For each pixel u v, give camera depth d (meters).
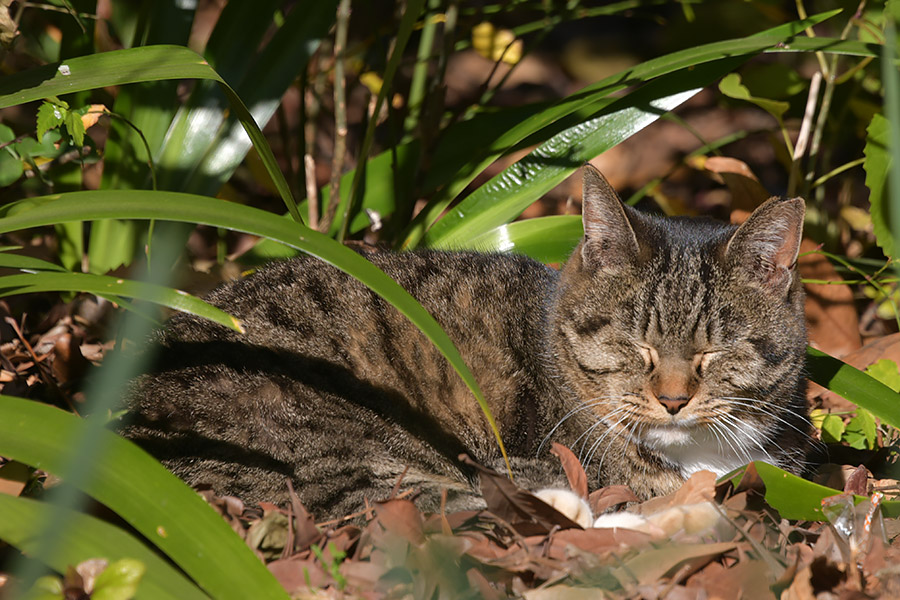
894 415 4.68
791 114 7.28
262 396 4.37
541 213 8.94
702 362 4.53
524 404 4.73
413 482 4.46
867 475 4.62
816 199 7.18
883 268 5.66
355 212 6.45
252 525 3.57
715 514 3.73
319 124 9.41
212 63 5.94
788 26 5.44
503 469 4.62
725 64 5.66
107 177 5.88
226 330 4.59
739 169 6.44
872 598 3.32
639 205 8.17
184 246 5.86
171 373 4.44
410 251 5.27
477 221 5.93
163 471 2.97
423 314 3.43
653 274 4.60
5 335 5.61
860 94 7.07
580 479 4.15
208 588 2.76
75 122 4.31
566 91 11.10
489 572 3.41
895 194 2.96
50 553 2.77
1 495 2.96
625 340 4.60
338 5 5.96
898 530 3.93
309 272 4.89
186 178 5.86
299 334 4.55
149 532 2.82
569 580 3.37
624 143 10.16
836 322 6.19
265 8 5.98
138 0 6.21
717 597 3.29
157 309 5.17
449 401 4.66
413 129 7.16
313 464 4.37
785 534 3.77
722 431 4.68
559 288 4.87
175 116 5.89
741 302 4.54
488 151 5.82
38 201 4.46
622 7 7.32
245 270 6.16
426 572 3.29
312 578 3.31
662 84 5.75
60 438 2.98
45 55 6.11
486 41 7.18
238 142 5.93
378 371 4.57
